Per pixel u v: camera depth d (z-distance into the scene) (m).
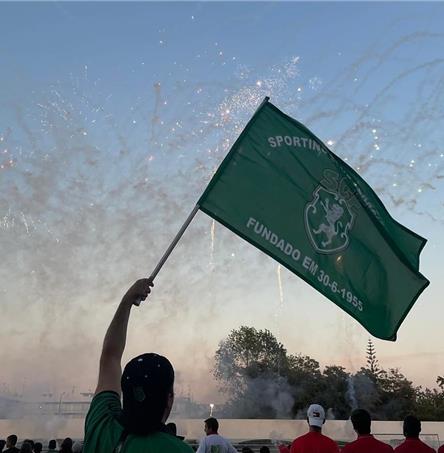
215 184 4.68
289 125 5.05
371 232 5.05
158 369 1.99
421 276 5.06
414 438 5.86
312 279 4.72
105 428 1.99
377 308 4.92
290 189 4.88
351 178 5.20
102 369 2.34
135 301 2.60
